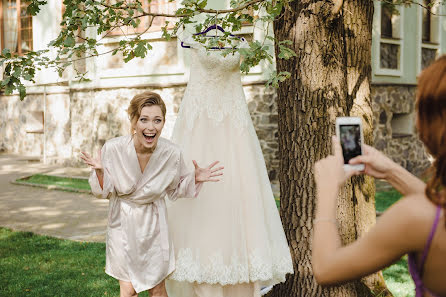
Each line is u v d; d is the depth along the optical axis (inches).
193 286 131.0
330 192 55.2
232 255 122.5
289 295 145.6
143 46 132.0
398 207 48.3
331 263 50.2
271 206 131.3
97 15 132.0
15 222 301.7
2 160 609.3
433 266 47.0
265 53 120.3
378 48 454.9
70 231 279.3
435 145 47.4
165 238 123.2
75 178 469.7
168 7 454.6
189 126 130.2
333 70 138.3
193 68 132.9
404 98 484.7
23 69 127.8
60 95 610.5
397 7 466.9
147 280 121.8
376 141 459.5
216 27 129.1
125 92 499.5
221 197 125.6
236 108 130.5
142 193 121.5
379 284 165.0
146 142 118.5
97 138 527.8
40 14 593.9
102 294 178.2
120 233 124.4
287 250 130.7
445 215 45.8
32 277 196.5
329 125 138.8
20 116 680.4
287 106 142.6
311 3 135.9
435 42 518.3
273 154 403.2
